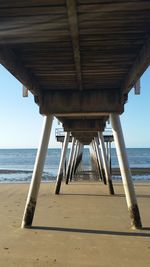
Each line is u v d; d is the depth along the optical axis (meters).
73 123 16.73
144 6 4.32
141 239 7.18
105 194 15.62
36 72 7.83
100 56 6.64
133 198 8.43
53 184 21.16
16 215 9.99
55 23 4.84
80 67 7.25
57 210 10.84
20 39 5.54
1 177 37.03
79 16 4.61
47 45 5.91
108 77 8.37
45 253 6.17
